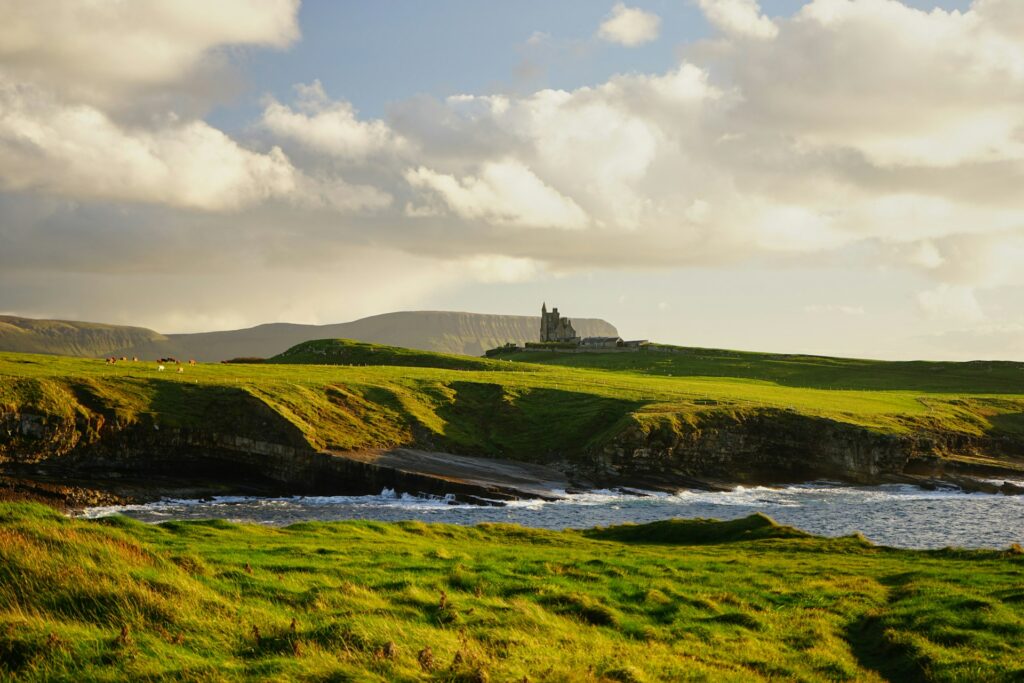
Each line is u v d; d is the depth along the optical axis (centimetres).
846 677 2158
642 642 2300
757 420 12475
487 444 12238
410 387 13862
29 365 11706
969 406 15975
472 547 4334
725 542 5216
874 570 3834
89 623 1825
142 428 9912
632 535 5578
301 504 8956
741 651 2292
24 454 9031
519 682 1630
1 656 1606
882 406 15012
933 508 9269
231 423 10562
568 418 13000
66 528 2403
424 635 1927
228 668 1593
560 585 2948
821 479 12112
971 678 2072
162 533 3900
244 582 2455
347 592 2419
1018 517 8475
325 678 1557
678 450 11619
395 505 8894
